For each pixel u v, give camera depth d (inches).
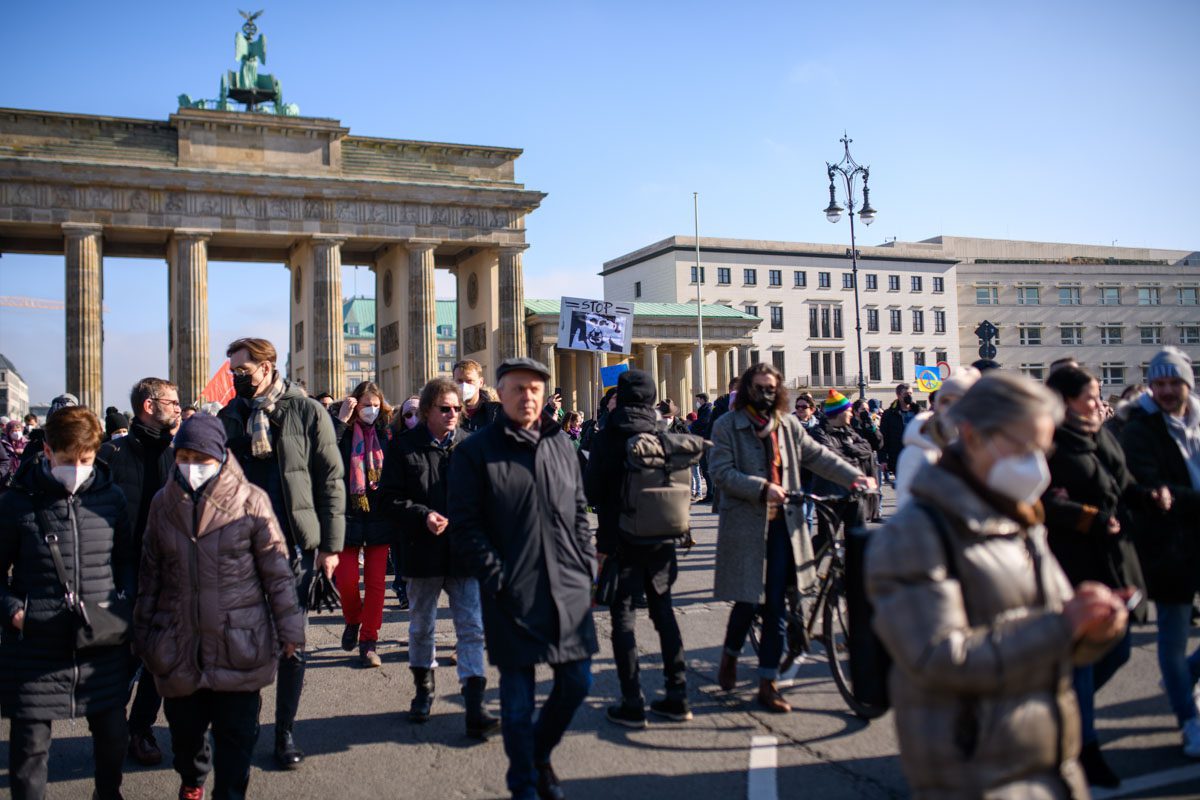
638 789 245.4
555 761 267.9
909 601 125.7
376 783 259.0
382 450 426.6
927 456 249.6
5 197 2058.3
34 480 226.8
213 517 225.0
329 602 419.8
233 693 225.6
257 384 295.7
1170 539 255.9
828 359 3976.4
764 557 306.3
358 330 6579.7
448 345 6072.8
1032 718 123.6
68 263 2098.9
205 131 2244.1
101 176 2113.7
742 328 3260.3
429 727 308.7
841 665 314.3
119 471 286.7
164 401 295.1
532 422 251.6
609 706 310.5
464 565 238.1
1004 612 127.8
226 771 224.2
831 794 238.2
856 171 1708.9
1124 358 4621.1
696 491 1181.7
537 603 231.5
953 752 124.3
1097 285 4598.9
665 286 3799.2
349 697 346.3
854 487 314.0
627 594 296.7
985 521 128.8
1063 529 241.0
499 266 2509.8
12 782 217.5
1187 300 4724.4
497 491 237.0
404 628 467.5
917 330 4151.1
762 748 273.4
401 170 2454.5
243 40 2541.8
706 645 404.8
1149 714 291.7
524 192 2492.6
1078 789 129.0
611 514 296.4
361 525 401.1
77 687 220.8
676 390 3307.1
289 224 2295.8
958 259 4328.3
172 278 2317.9
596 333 870.4
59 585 221.1
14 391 6766.7
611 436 299.7
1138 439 266.4
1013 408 126.1
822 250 3969.0
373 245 2571.4
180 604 223.8
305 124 2315.5
